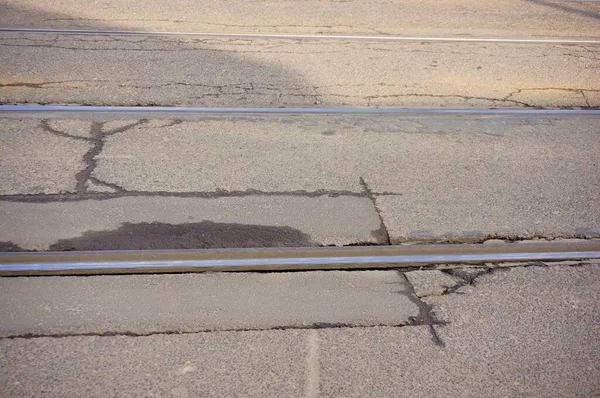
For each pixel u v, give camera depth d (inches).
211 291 133.0
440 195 172.9
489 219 163.9
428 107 224.8
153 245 145.7
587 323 131.3
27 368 112.5
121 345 118.5
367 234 154.6
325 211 161.9
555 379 117.5
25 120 196.9
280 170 179.2
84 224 151.1
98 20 284.8
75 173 171.0
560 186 181.3
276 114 211.6
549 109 228.7
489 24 315.6
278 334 123.0
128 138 190.9
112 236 147.7
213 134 196.5
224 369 114.7
